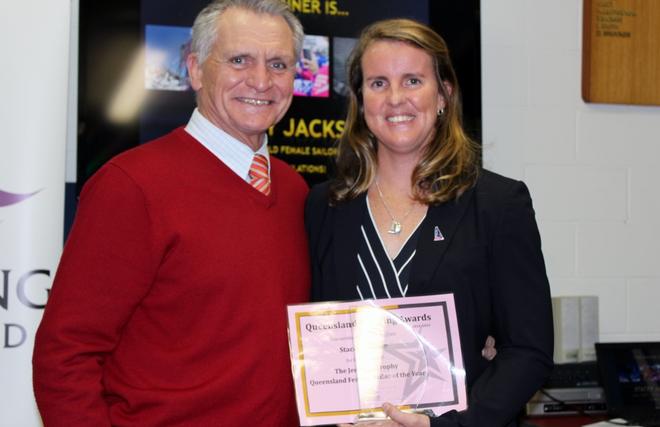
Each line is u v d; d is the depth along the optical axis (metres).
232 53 1.76
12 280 2.36
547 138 3.09
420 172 1.73
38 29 2.41
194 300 1.68
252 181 1.81
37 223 2.38
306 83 2.78
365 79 1.76
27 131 2.38
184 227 1.68
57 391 1.60
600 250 3.10
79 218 1.67
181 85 2.69
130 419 1.66
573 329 2.76
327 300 1.76
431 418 1.55
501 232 1.66
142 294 1.68
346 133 1.86
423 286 1.66
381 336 1.62
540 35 3.09
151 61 2.67
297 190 1.97
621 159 3.13
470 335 1.66
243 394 1.67
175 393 1.64
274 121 1.84
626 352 2.55
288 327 1.63
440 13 2.86
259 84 1.75
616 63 3.10
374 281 1.71
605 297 3.11
